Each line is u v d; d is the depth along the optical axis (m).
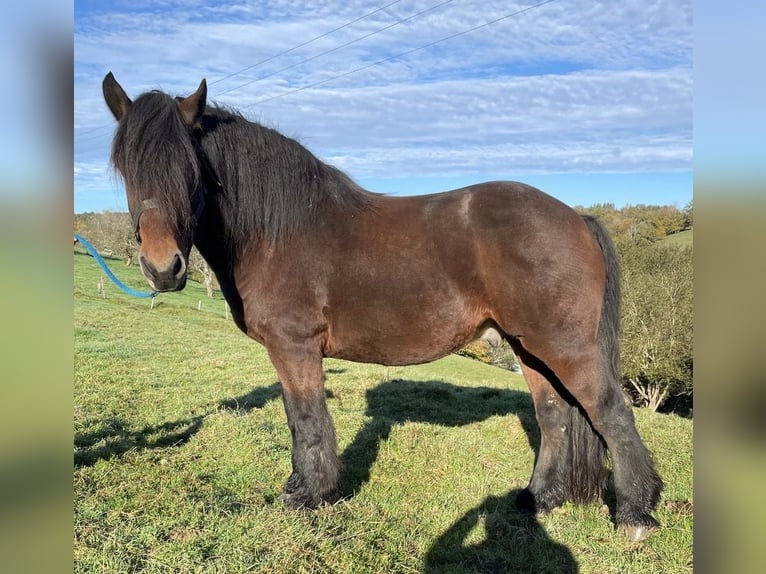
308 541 2.70
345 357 3.12
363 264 2.89
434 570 2.61
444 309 2.86
